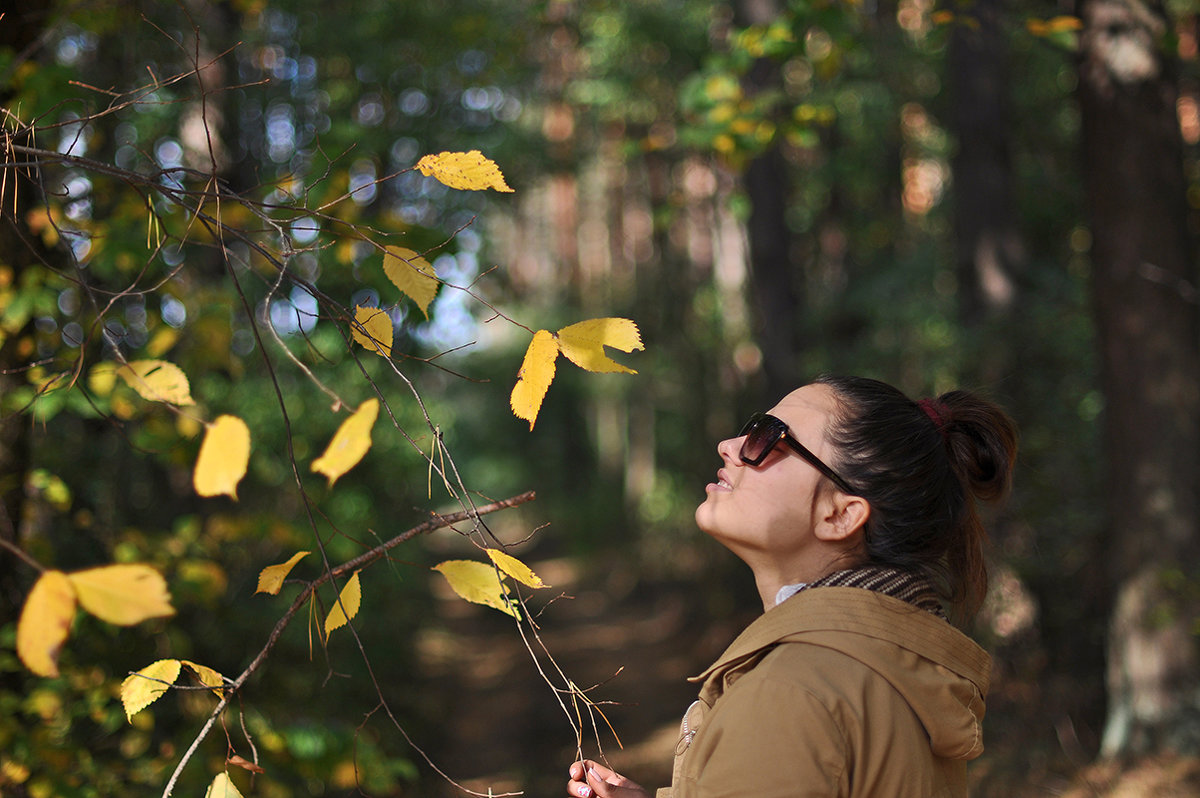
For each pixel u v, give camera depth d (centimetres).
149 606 70
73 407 235
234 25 538
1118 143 473
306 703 360
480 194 709
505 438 2302
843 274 1255
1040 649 593
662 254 1647
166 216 226
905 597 124
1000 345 679
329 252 222
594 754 784
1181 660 469
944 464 136
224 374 443
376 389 108
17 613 233
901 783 108
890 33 967
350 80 664
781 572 133
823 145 1132
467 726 866
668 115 1273
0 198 118
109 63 345
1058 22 379
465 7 757
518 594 112
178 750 235
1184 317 471
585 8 1020
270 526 293
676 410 1636
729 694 115
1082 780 472
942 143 1158
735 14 825
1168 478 470
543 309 2031
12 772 217
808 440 132
